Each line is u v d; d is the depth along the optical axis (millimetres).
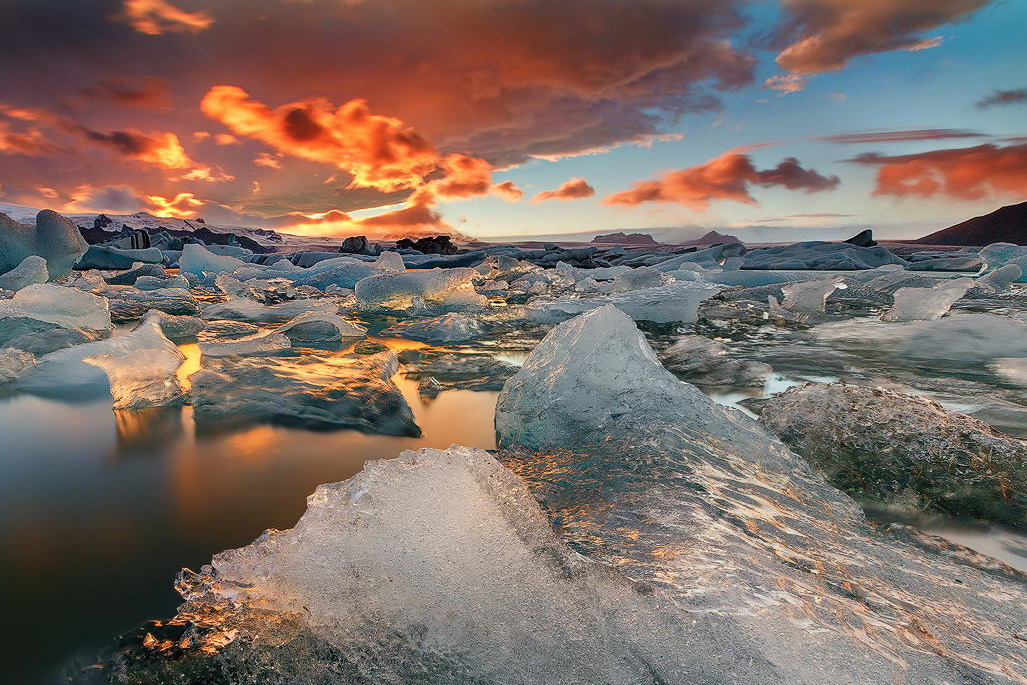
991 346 3291
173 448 1618
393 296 5621
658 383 1646
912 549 1051
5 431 1763
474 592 792
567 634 707
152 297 6188
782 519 1076
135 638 761
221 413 1926
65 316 3449
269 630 755
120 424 1841
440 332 3789
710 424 1489
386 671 676
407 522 943
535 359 1920
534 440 1606
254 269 10156
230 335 3754
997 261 8727
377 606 784
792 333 4066
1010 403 2154
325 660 697
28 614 845
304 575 855
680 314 4590
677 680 625
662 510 1050
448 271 5961
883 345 3479
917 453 1426
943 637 726
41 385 2303
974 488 1305
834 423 1574
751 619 696
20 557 1022
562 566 823
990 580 938
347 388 2146
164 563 1001
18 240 6172
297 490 1334
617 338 1771
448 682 656
